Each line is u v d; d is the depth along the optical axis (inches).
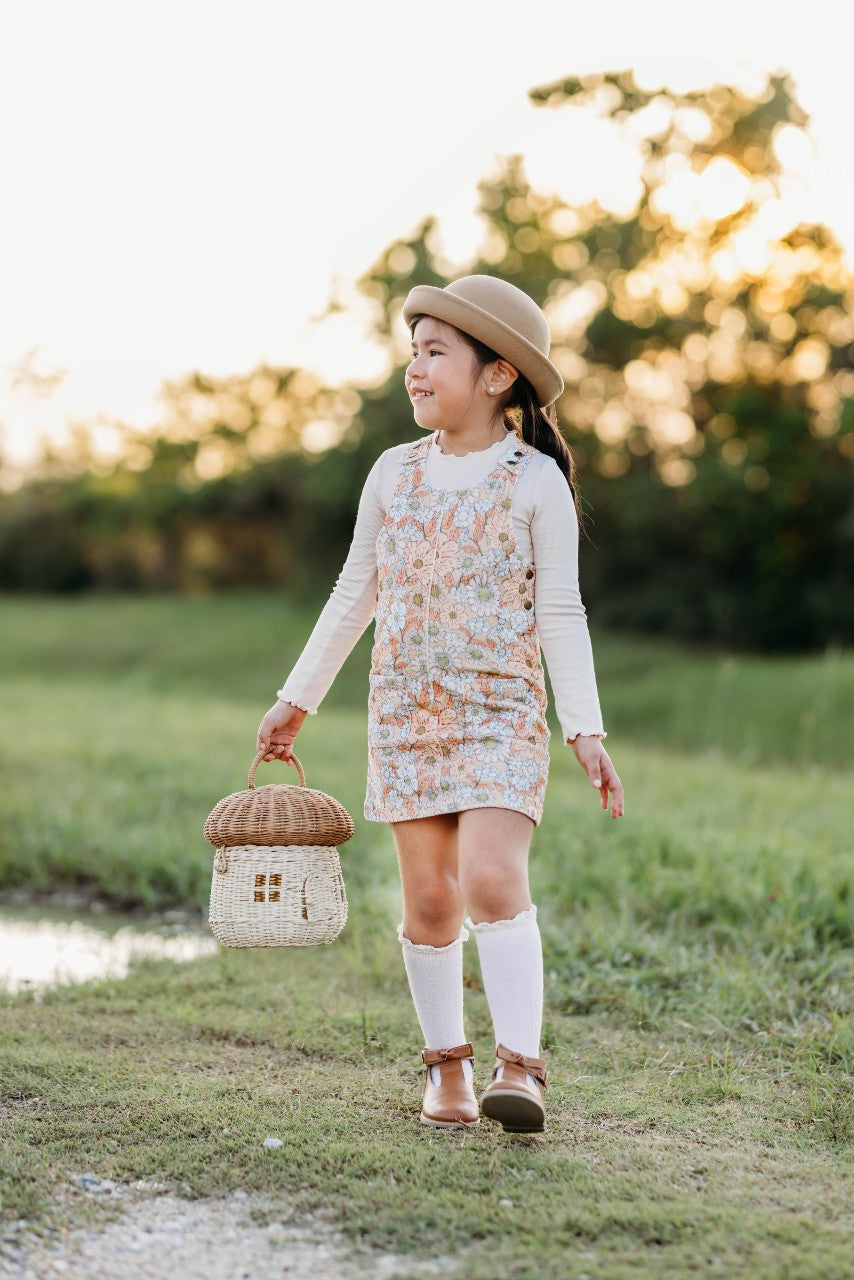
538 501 106.0
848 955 160.2
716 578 872.3
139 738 336.8
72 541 1164.5
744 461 807.7
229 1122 108.0
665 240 847.7
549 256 868.6
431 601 105.5
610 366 869.2
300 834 106.8
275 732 114.7
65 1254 85.4
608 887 188.9
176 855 220.1
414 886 108.4
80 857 225.1
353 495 908.0
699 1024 140.4
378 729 108.2
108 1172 97.8
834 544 848.9
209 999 149.1
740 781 296.5
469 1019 140.9
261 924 106.9
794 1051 130.0
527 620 106.0
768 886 183.0
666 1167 100.4
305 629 802.2
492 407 110.0
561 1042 134.6
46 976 168.4
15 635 813.9
